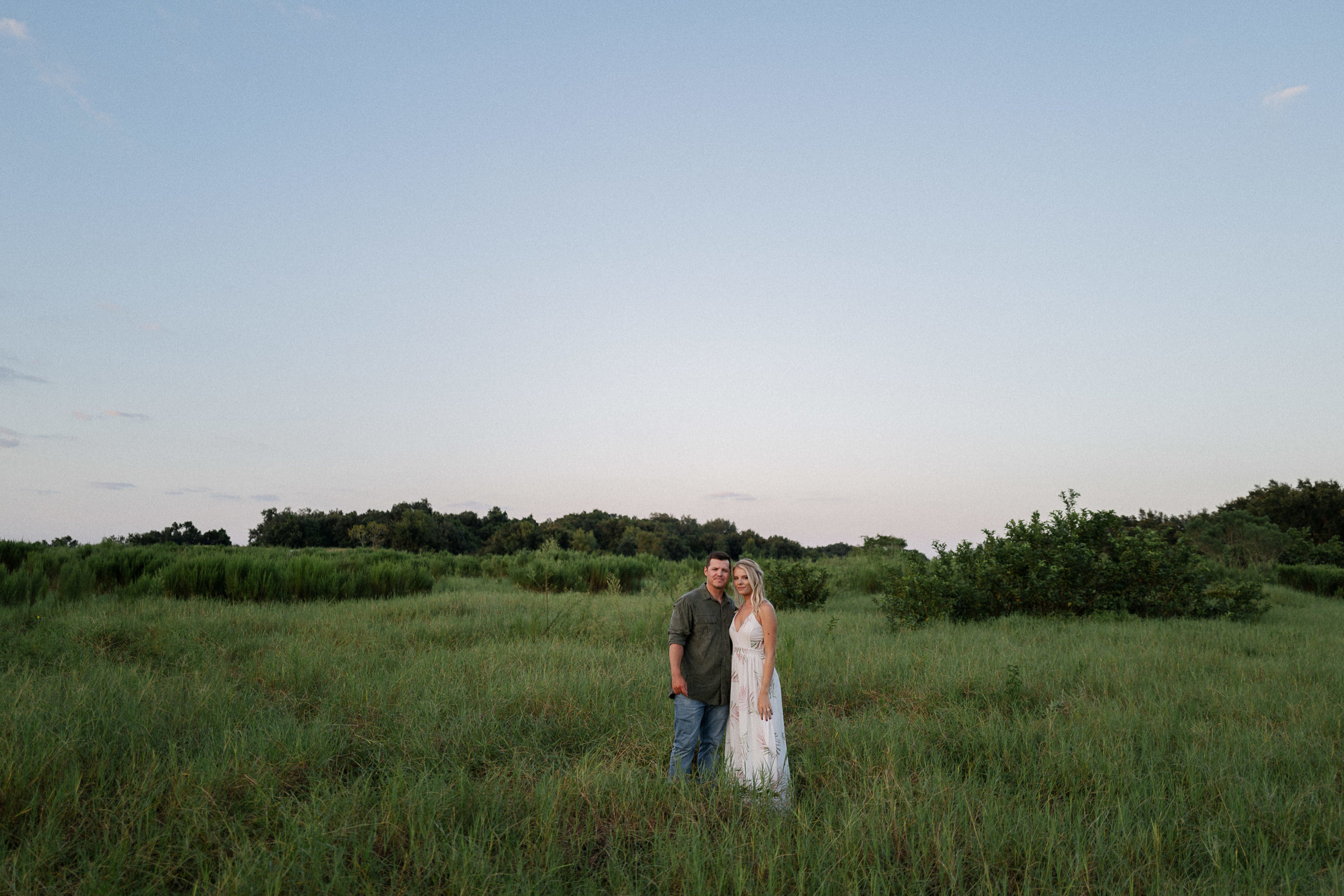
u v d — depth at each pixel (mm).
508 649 9195
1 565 13953
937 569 14258
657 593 17766
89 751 4867
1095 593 14508
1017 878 3762
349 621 11719
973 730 5926
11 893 3326
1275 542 37125
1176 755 5312
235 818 4109
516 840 4062
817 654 9109
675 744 5164
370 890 3439
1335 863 3844
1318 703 6895
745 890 3516
